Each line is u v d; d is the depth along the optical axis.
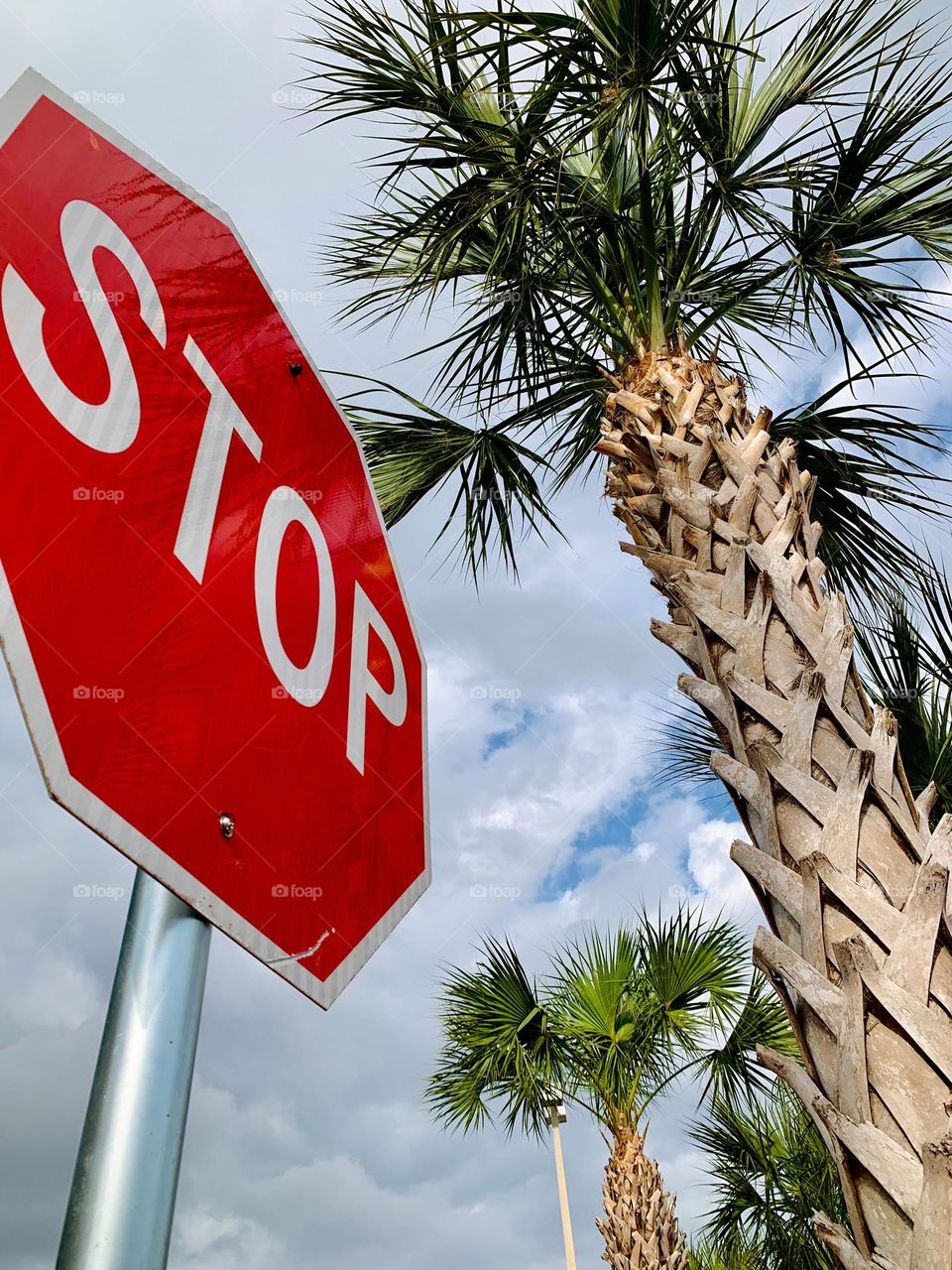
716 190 3.88
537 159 3.38
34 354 0.72
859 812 1.88
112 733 0.66
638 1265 5.69
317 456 1.13
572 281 3.99
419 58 3.45
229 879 0.73
